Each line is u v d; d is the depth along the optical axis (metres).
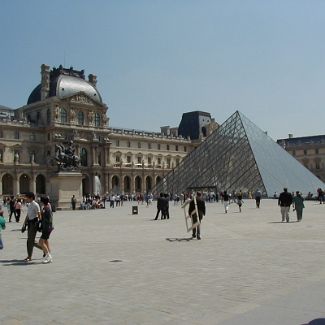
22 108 197.00
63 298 15.77
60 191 86.19
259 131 126.00
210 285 17.27
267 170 110.06
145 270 20.59
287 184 109.94
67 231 41.59
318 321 12.32
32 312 14.16
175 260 23.23
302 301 14.52
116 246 29.42
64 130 183.50
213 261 22.69
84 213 74.69
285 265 21.08
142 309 14.18
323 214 58.41
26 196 24.17
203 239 32.62
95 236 36.41
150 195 119.31
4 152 171.62
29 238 23.78
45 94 189.50
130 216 63.97
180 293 16.09
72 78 195.25
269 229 39.00
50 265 22.61
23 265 22.83
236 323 12.47
